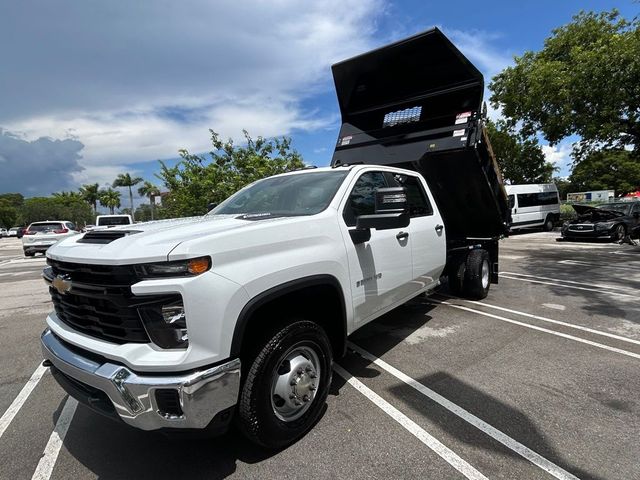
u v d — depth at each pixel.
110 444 2.84
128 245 2.22
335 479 2.38
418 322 5.42
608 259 11.01
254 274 2.38
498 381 3.60
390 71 5.87
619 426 2.85
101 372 2.16
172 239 2.25
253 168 14.73
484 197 6.12
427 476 2.37
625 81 16.94
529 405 3.17
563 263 10.52
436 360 4.11
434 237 4.96
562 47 20.89
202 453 2.69
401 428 2.89
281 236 2.65
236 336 2.26
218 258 2.22
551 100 19.72
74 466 2.60
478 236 7.04
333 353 3.29
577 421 2.93
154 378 2.07
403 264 4.15
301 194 3.61
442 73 5.53
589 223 15.45
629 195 45.78
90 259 2.27
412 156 5.94
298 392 2.71
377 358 4.20
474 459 2.52
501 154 30.53
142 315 2.13
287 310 2.86
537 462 2.48
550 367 3.88
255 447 2.74
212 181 14.48
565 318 5.52
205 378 2.11
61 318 2.77
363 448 2.66
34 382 3.98
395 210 3.01
